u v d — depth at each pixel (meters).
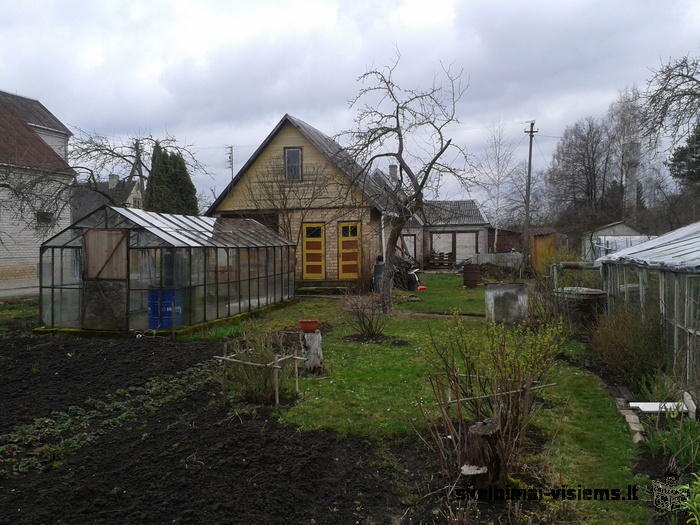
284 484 4.50
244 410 6.38
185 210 23.30
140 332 11.47
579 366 8.61
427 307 16.03
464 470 4.27
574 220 36.62
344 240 21.78
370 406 6.59
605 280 12.28
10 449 5.32
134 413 6.45
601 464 4.86
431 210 15.53
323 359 8.87
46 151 24.27
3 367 8.80
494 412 4.68
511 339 5.95
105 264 11.63
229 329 12.02
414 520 4.01
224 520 3.93
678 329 7.07
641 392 6.86
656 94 15.18
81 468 4.90
